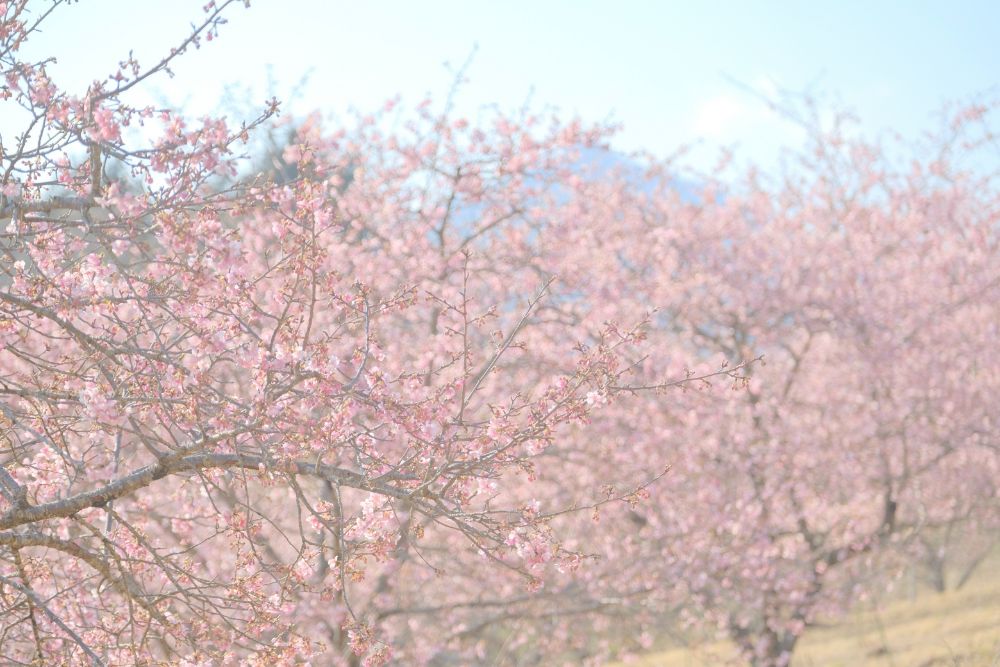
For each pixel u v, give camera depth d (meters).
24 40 5.88
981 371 20.12
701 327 19.62
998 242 22.44
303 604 11.16
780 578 16.11
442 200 15.29
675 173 21.19
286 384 5.90
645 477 14.46
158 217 5.56
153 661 6.16
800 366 19.81
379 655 6.04
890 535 17.66
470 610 14.32
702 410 15.14
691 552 14.88
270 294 8.05
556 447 13.45
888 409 18.30
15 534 5.73
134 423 5.59
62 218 5.69
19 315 6.11
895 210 22.86
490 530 5.88
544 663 15.20
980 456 19.83
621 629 15.58
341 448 6.07
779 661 16.11
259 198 6.03
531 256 14.59
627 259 17.72
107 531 6.83
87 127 5.55
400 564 12.44
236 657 7.03
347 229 13.85
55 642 6.82
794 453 17.00
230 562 11.08
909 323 19.45
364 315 6.31
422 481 5.95
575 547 13.98
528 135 15.19
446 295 12.42
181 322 5.82
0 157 5.81
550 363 13.57
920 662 16.81
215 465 5.79
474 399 12.60
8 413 6.01
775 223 21.33
